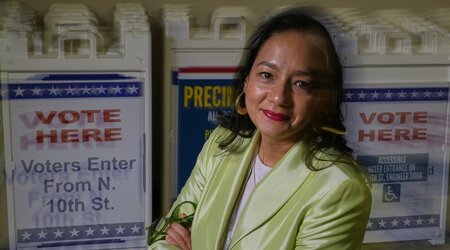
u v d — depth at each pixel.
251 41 0.89
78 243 1.89
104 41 1.91
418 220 2.09
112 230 1.90
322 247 0.83
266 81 0.85
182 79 1.86
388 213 2.06
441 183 2.07
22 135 1.77
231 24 1.98
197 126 1.91
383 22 2.12
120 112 1.81
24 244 1.85
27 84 1.74
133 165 1.86
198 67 1.86
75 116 1.79
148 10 2.10
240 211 0.94
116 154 1.84
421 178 2.06
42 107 1.77
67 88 1.77
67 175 1.83
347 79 1.86
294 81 0.83
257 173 0.94
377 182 2.02
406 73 1.95
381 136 1.98
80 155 1.82
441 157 2.05
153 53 2.08
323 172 0.86
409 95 1.97
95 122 1.80
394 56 1.93
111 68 1.78
